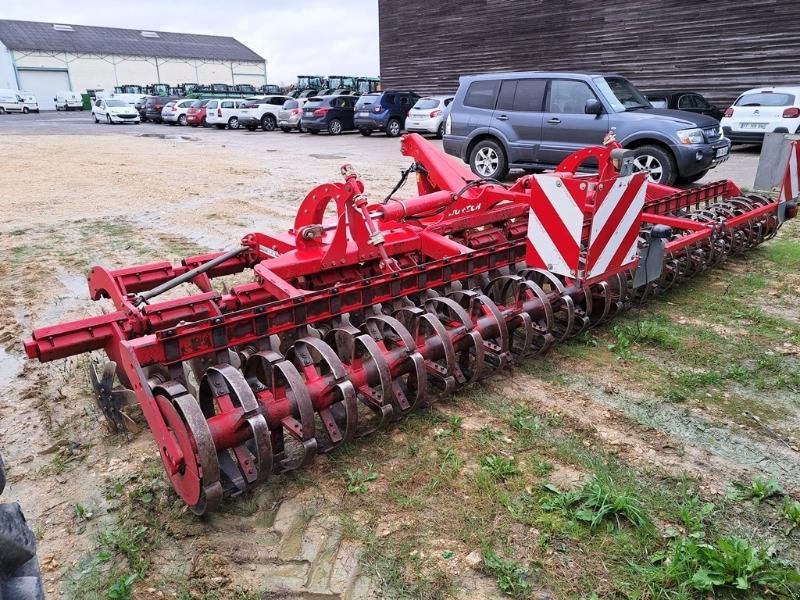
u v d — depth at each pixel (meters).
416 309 3.81
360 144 20.25
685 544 2.61
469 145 11.65
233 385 2.90
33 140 22.84
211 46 75.94
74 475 3.30
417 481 3.13
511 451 3.37
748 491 2.99
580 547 2.68
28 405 4.05
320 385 3.22
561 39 20.00
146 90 46.62
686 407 3.77
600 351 4.54
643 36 18.02
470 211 5.26
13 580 1.45
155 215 9.75
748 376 4.10
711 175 11.37
